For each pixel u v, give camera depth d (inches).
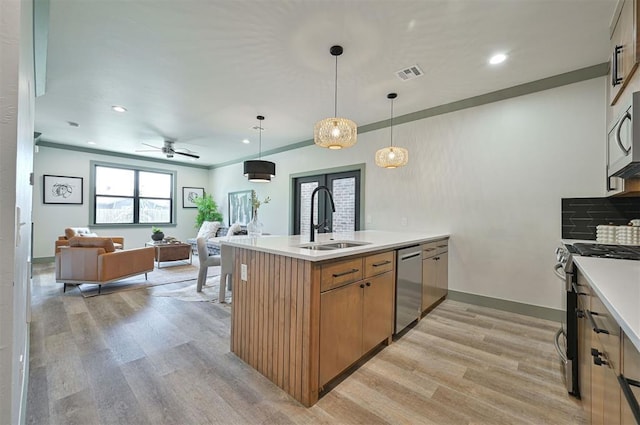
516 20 81.7
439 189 145.3
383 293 89.5
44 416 59.0
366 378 74.2
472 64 105.8
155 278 183.8
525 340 96.2
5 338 27.7
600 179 104.9
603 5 75.1
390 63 105.5
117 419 58.6
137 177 281.9
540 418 60.1
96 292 151.2
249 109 153.5
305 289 64.9
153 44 95.0
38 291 152.5
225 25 85.4
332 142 100.8
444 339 97.2
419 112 152.8
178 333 101.3
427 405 64.0
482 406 63.7
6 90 27.3
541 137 117.0
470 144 135.5
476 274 132.9
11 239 28.0
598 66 104.9
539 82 117.3
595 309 47.4
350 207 189.8
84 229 216.4
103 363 80.4
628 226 89.8
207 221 294.7
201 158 289.7
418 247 111.5
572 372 67.0
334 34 89.0
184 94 135.2
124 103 146.1
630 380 30.8
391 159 128.6
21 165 39.0
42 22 81.7
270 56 101.8
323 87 126.5
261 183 259.6
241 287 85.0
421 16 80.5
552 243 114.2
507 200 125.0
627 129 63.4
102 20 82.7
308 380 63.2
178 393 67.4
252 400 65.3
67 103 146.2
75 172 242.2
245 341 82.4
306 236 118.2
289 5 77.1
